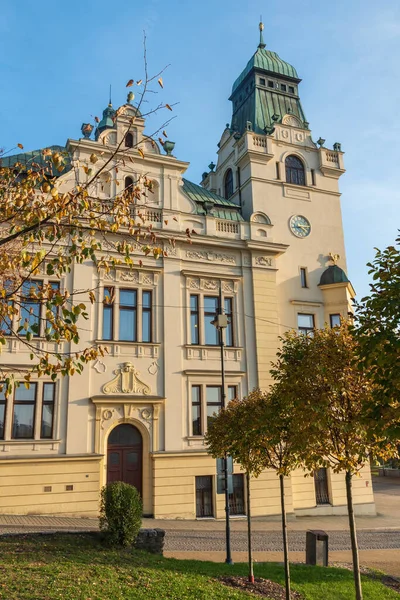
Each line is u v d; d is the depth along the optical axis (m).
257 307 26.34
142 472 22.36
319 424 9.14
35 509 19.91
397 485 43.56
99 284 23.14
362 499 26.73
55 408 21.34
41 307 20.92
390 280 8.27
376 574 13.27
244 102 33.84
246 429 12.46
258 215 28.05
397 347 7.40
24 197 9.02
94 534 12.83
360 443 9.25
